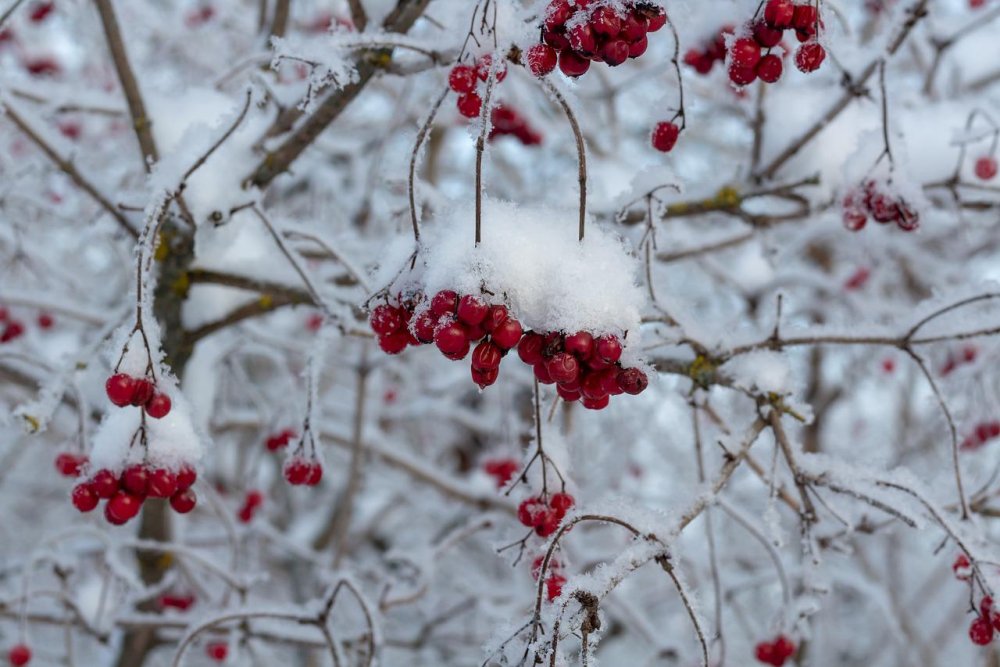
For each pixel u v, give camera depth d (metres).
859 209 2.22
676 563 1.39
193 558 2.80
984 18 3.00
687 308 2.11
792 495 2.28
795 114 2.57
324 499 6.03
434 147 5.01
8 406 4.21
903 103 3.07
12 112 2.36
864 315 4.13
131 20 4.68
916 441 5.65
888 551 5.80
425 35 2.61
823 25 1.60
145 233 1.57
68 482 5.55
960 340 1.87
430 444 5.88
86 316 3.15
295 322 5.38
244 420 4.00
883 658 6.13
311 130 2.16
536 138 3.23
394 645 4.07
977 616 1.65
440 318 1.26
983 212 3.09
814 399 5.22
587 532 4.79
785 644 2.37
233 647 2.78
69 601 2.94
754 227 2.82
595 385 1.30
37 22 3.86
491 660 1.46
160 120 2.41
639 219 2.52
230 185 2.18
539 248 1.32
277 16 2.77
